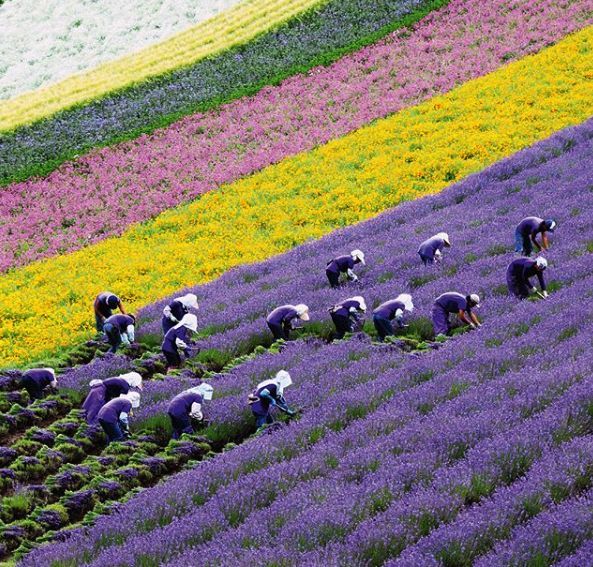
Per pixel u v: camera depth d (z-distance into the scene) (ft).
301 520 91.20
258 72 385.50
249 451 115.03
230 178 304.91
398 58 381.60
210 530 96.73
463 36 391.65
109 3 507.71
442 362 133.08
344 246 220.84
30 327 207.82
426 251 183.52
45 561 96.99
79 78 409.69
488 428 105.29
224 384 144.77
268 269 214.90
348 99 354.54
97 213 294.87
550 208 204.33
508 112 312.91
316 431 119.03
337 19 417.49
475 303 150.51
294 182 291.79
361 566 82.43
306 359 149.18
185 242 260.83
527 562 78.33
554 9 401.08
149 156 330.54
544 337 132.87
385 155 296.71
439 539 83.61
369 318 167.53
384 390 127.24
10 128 353.92
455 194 239.91
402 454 102.58
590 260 166.30
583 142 262.88
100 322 189.16
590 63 342.23
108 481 120.88
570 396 107.45
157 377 158.61
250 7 454.40
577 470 92.53
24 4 518.37
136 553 92.99
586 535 80.38
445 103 331.57
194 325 163.32
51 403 155.02
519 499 88.48
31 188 316.40
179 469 127.13
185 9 482.28
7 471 128.57
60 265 256.73
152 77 385.50
